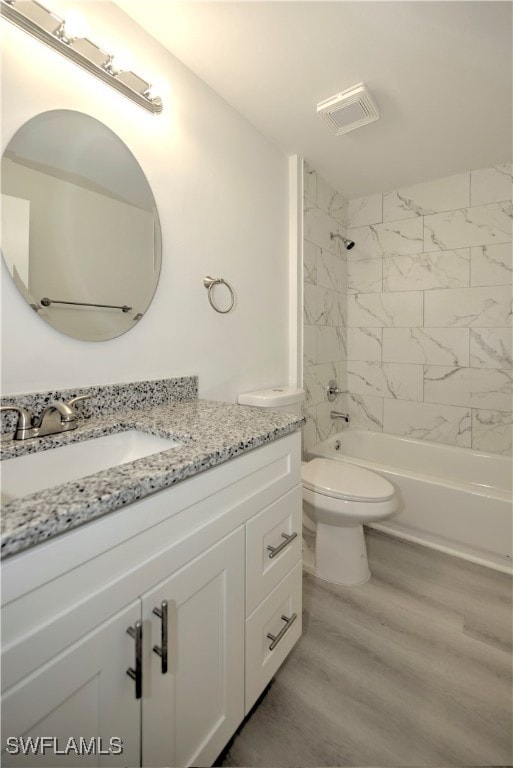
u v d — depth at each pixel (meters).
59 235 0.98
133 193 1.17
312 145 1.88
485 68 1.33
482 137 1.80
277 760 0.91
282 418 1.08
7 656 0.46
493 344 2.15
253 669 0.94
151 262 1.23
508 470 2.05
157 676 0.67
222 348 1.57
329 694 1.07
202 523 0.76
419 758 0.91
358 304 2.63
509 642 1.26
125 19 1.11
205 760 0.79
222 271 1.55
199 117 1.40
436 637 1.28
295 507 1.10
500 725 0.98
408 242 2.40
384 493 1.46
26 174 0.90
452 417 2.30
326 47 1.24
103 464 0.95
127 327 1.17
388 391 2.54
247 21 1.13
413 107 1.57
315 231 2.20
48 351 0.96
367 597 1.48
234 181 1.60
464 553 1.77
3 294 0.87
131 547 0.61
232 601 0.85
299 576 1.14
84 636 0.55
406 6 1.08
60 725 0.52
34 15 0.85
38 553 0.49
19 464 0.78
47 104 0.94
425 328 2.37
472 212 2.17
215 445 0.80
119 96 1.11
